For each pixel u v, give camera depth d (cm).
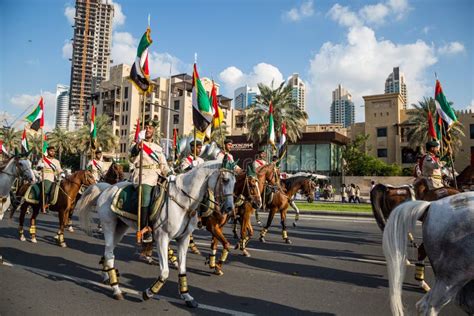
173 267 761
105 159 4634
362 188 4362
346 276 699
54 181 1038
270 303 542
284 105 3741
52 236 1115
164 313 495
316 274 713
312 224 1500
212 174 575
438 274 385
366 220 1653
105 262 581
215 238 727
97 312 494
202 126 869
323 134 4794
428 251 402
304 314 499
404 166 5191
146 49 684
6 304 516
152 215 557
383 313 505
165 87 7300
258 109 3831
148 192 584
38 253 866
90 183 1038
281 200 1038
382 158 5394
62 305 518
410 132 4247
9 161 895
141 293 581
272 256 873
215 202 594
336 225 1466
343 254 901
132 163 648
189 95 7106
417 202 429
